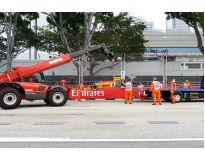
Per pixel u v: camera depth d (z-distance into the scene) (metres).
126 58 28.36
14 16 32.69
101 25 37.34
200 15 27.25
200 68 30.73
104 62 28.92
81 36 36.59
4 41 33.50
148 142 7.98
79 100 20.52
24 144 7.77
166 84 24.34
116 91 19.86
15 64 30.52
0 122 11.06
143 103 19.09
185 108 15.66
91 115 12.88
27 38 35.47
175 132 9.21
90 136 8.68
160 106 16.91
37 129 9.70
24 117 12.34
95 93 19.55
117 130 9.55
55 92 16.77
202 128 9.86
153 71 28.98
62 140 8.20
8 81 16.52
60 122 11.05
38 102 19.97
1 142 7.96
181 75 30.11
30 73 16.95
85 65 27.67
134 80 28.14
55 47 38.28
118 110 14.73
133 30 37.62
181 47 75.38
